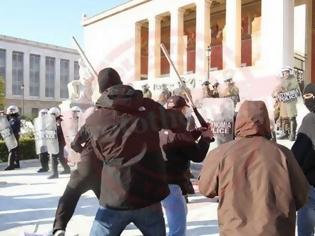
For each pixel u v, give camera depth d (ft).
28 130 68.49
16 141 45.75
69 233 19.90
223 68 92.48
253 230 8.53
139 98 10.85
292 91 42.19
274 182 8.86
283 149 9.29
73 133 40.93
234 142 9.50
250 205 8.78
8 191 31.37
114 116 10.50
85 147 13.41
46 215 23.56
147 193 10.37
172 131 12.73
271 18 82.28
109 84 11.58
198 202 26.68
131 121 10.46
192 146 13.29
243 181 8.95
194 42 112.88
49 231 18.60
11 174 41.47
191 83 85.87
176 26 105.50
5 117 45.50
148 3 112.47
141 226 10.62
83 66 63.26
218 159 9.36
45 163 42.68
